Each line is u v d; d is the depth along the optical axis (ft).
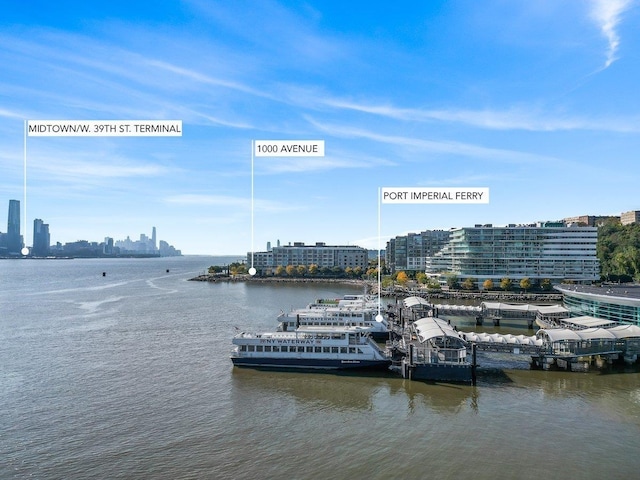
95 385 261.44
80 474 165.68
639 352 307.17
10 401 234.99
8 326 438.40
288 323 412.57
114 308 570.46
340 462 174.19
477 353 338.75
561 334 307.17
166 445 187.73
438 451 183.21
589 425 208.44
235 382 271.49
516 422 211.82
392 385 268.00
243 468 169.78
